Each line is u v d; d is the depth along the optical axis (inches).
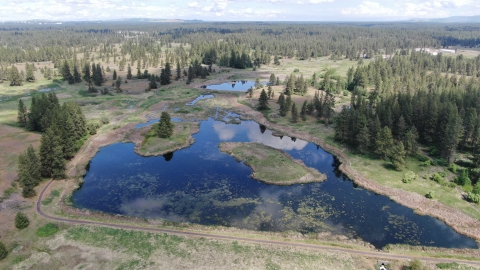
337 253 2370.8
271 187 3408.0
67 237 2448.3
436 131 4375.0
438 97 5167.3
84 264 2181.3
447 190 3272.6
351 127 4419.3
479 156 3577.8
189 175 3644.2
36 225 2566.4
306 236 2573.8
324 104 5728.3
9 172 3336.6
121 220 2726.4
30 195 2970.0
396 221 2832.2
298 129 5177.2
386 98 5782.5
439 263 2289.6
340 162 4030.5
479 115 4308.6
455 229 2709.2
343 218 2869.1
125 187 3356.3
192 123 5442.9
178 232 2564.0
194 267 2191.2
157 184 3430.1
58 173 3339.1
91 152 4175.7
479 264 2295.8
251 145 4498.0
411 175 3467.0
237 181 3521.2
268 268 2199.8
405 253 2400.3
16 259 2196.1
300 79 7421.3
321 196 3238.2
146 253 2309.3
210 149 4409.5
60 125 4055.1
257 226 2726.4
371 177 3582.7
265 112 6082.7
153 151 4244.6
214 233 2568.9
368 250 2428.6
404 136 4365.2
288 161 3993.6
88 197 3149.6
